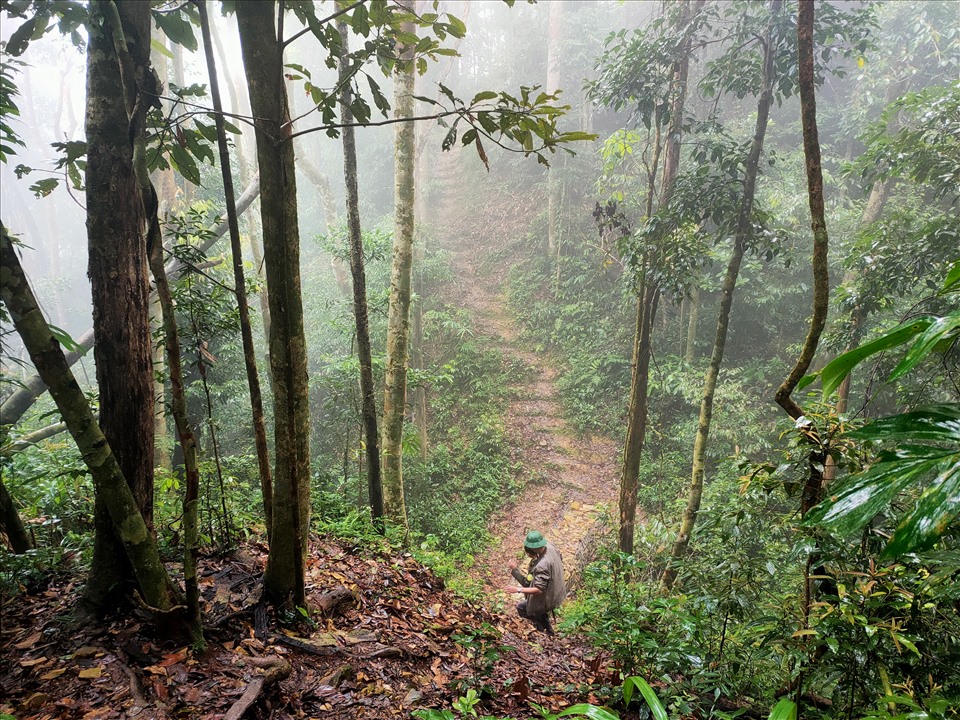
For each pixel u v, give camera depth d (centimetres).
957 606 216
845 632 229
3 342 333
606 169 652
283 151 254
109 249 279
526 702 317
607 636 348
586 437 1187
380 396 888
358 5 231
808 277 1015
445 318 1487
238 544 393
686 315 1176
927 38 948
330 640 305
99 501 281
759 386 1032
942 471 72
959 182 479
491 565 910
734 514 341
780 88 516
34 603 300
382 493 637
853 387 755
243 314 299
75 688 233
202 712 227
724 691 296
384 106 254
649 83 561
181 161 301
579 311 1405
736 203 535
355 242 565
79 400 210
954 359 459
